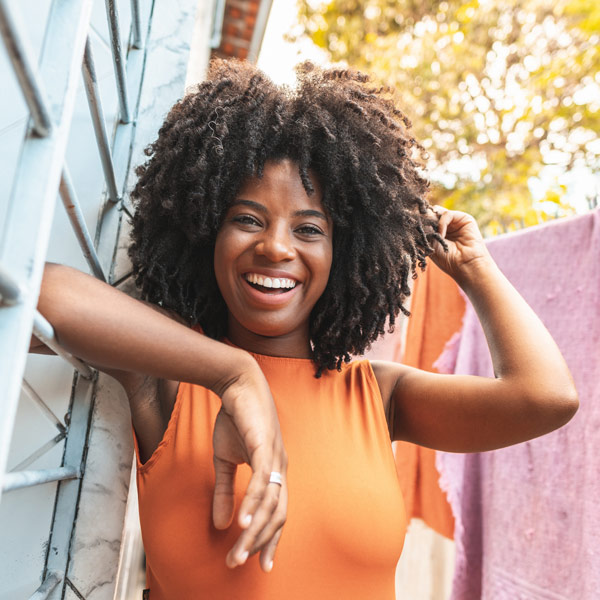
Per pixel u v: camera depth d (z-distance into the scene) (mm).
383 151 918
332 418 872
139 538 1688
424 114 5020
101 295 597
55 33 426
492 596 1375
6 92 636
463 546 1446
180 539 754
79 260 912
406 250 985
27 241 391
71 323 569
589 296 1276
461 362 1515
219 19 3346
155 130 1041
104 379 928
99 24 916
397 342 1788
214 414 820
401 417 988
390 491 833
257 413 600
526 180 4719
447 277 1608
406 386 976
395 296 1003
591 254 1286
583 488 1214
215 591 746
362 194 883
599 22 4332
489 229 3018
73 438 905
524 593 1293
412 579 1865
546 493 1288
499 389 879
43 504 871
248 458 587
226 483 628
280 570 751
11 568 806
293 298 837
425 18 5051
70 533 895
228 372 631
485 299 971
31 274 391
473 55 4809
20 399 794
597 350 1240
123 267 984
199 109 865
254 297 818
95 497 910
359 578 781
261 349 921
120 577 1284
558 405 858
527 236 1443
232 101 845
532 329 917
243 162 798
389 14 5117
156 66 1057
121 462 927
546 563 1259
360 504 795
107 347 587
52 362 858
